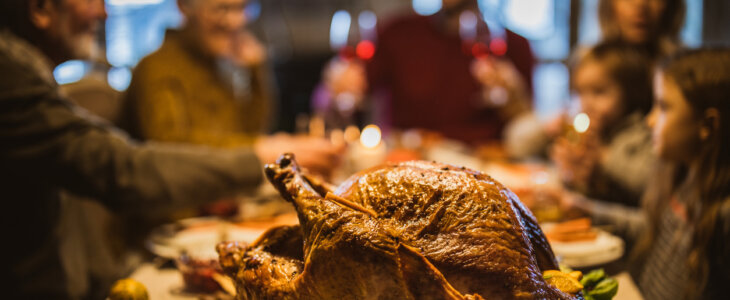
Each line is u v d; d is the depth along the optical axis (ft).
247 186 5.79
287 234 2.90
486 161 9.95
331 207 2.46
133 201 5.31
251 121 11.39
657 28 8.62
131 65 15.93
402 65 13.38
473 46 11.05
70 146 5.06
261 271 2.66
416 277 2.28
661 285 5.80
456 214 2.49
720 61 5.19
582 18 17.85
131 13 16.20
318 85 17.99
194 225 6.22
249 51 11.27
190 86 9.28
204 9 9.39
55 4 5.33
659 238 6.16
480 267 2.35
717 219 4.96
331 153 6.81
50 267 5.50
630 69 8.29
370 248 2.24
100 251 6.74
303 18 17.90
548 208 6.08
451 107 13.34
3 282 5.30
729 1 16.21
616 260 5.47
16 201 5.22
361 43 11.39
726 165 5.03
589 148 7.68
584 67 8.72
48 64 5.75
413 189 2.60
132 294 3.59
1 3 5.14
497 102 11.05
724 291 4.99
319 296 2.37
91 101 8.63
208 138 8.58
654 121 5.74
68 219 5.93
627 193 7.64
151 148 5.52
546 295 2.34
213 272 4.48
